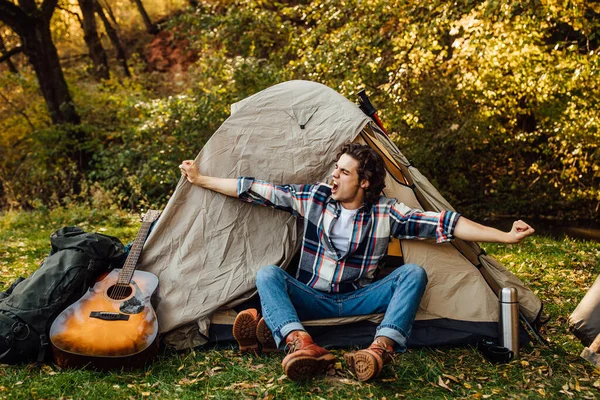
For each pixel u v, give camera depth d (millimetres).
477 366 3098
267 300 2953
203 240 3418
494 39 7949
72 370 2854
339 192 3178
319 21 8750
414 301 2953
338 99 3602
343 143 3293
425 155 9781
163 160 10047
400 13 7594
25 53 12508
